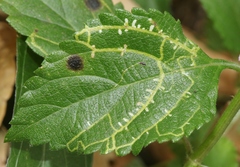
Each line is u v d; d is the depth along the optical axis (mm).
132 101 197
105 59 198
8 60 261
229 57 345
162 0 320
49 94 196
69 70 196
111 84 198
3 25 262
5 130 256
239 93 205
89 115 196
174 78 199
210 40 350
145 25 199
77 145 195
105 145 194
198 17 378
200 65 201
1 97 252
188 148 214
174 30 201
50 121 195
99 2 235
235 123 325
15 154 212
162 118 196
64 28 225
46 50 217
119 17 198
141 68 198
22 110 194
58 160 221
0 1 217
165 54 199
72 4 229
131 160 320
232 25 313
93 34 197
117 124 196
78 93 197
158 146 330
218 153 294
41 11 223
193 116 196
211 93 199
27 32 217
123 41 198
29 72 223
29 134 194
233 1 313
